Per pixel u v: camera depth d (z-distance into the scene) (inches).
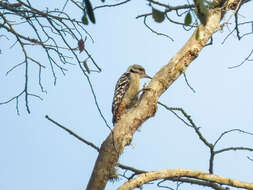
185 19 250.5
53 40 358.6
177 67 437.4
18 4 349.1
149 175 432.1
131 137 416.8
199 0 237.0
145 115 423.8
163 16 240.1
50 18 338.3
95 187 402.0
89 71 316.5
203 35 446.9
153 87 431.5
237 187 445.4
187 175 442.9
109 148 408.5
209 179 444.1
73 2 324.2
